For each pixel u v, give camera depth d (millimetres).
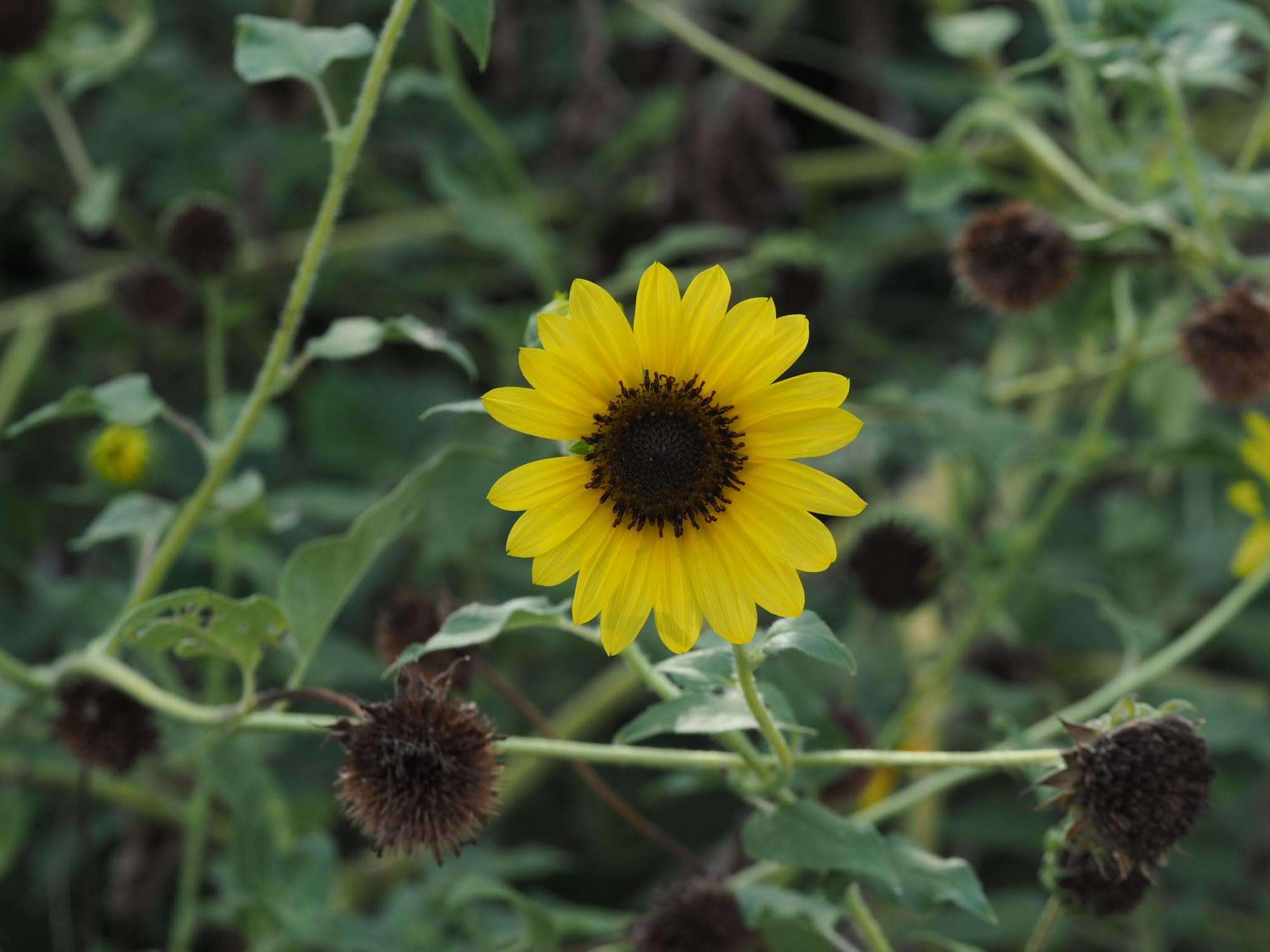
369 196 1346
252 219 1279
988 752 842
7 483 1310
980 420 1024
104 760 924
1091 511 1328
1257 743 1080
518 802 1182
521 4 1280
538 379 811
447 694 850
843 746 914
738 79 1198
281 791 1074
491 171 1314
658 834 913
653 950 891
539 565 822
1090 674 1188
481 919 1029
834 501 817
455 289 1381
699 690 836
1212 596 1248
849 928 914
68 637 1101
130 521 948
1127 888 872
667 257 1182
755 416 818
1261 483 996
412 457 1280
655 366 816
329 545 869
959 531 1038
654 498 816
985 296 1003
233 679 1055
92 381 1366
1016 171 1365
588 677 1245
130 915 1085
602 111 1214
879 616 1017
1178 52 980
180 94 1313
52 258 1414
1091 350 1038
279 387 896
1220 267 993
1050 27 1211
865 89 1352
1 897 1179
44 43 1161
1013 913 1085
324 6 1341
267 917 979
